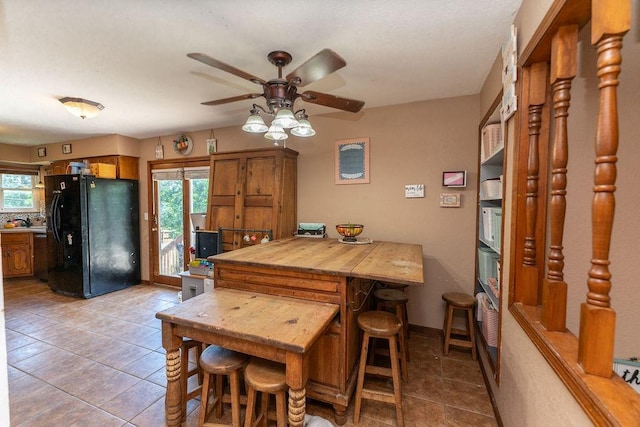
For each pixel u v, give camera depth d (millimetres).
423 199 2898
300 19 1565
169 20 1559
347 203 3193
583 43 1288
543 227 1385
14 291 4258
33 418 1777
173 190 4422
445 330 2584
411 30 1679
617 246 1269
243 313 1549
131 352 2555
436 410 1838
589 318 850
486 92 2346
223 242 3289
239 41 1772
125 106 2953
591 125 1296
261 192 3168
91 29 1632
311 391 1779
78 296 3967
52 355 2502
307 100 1987
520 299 1445
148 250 4566
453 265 2818
